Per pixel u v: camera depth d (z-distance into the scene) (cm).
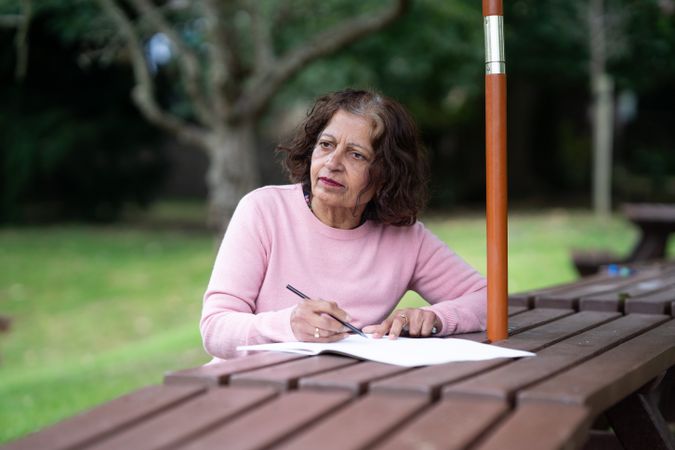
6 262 1189
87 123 1523
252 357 205
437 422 155
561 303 316
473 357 207
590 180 1986
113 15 1049
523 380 182
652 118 2231
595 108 1820
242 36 1212
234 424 153
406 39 1370
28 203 1598
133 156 1594
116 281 1078
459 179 1903
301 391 176
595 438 295
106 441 145
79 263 1180
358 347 213
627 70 1573
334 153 243
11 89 1532
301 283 252
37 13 1299
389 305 261
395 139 248
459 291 269
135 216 1723
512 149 1912
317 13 1184
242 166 1071
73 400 550
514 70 1700
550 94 2014
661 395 313
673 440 232
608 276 424
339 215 257
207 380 180
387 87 1573
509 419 157
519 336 246
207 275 1088
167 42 1155
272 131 1916
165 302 979
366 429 150
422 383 175
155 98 1576
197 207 1928
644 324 274
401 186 252
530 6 1566
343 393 174
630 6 1304
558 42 1608
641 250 604
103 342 855
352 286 255
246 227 253
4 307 980
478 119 1908
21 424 496
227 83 1045
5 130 1514
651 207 604
